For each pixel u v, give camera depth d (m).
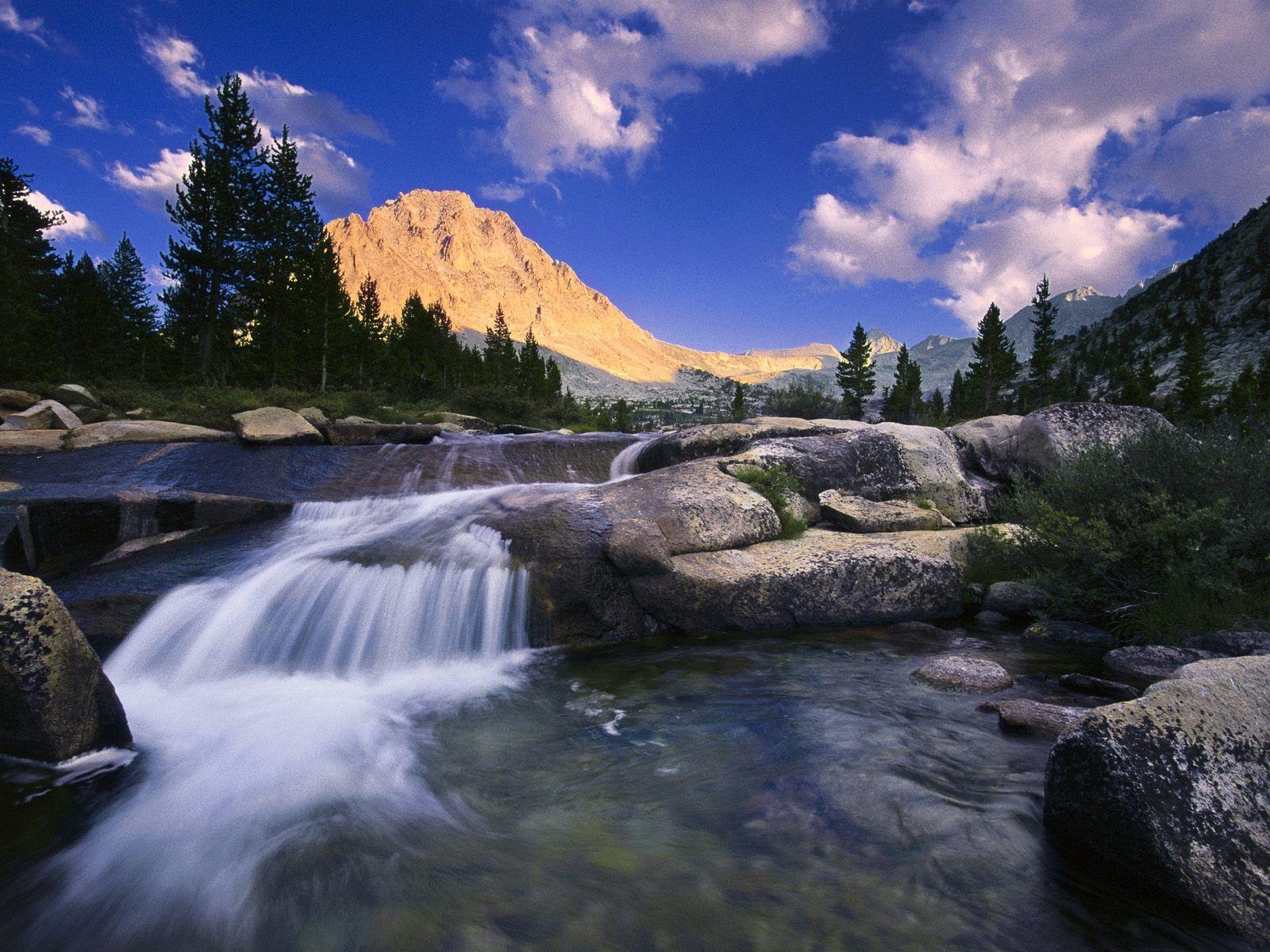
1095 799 3.15
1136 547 7.40
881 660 6.68
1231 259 172.12
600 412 80.38
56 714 4.24
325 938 2.72
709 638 7.62
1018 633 7.67
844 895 2.94
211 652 6.23
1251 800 3.00
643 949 2.61
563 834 3.52
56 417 16.23
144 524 9.21
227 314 39.22
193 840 3.50
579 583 7.57
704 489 9.33
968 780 4.03
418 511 10.05
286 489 11.43
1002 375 75.75
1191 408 62.69
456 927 2.76
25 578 4.35
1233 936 2.61
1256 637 6.06
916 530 10.10
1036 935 2.66
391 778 4.21
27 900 3.03
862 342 87.88
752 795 3.91
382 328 63.91
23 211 46.09
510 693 5.89
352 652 6.55
